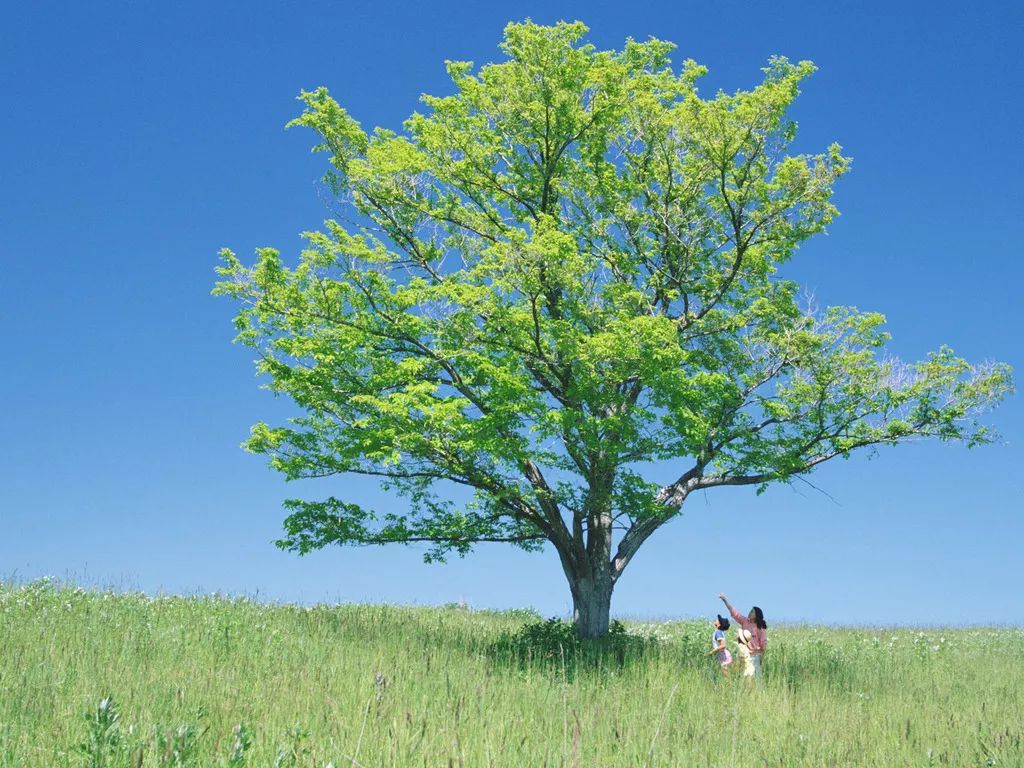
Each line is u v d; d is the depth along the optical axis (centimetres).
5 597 1520
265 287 1655
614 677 1262
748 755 823
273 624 1448
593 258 1844
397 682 967
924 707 1197
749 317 1864
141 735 594
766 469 1777
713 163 1688
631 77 1889
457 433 1599
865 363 1731
